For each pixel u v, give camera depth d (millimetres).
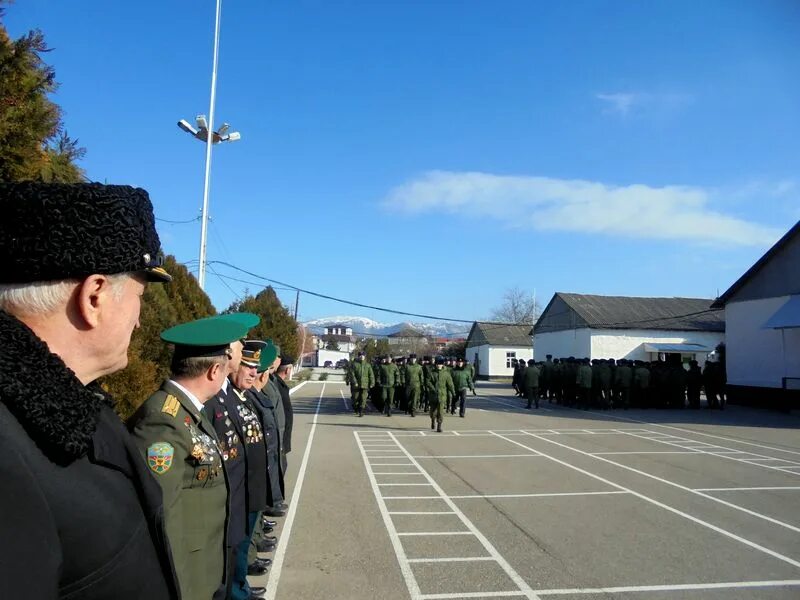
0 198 1046
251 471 4160
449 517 6562
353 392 19375
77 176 4914
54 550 892
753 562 5117
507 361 53875
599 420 17906
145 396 5875
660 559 5176
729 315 23906
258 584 4602
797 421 17688
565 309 39344
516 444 12586
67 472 959
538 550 5418
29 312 1093
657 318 36938
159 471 2389
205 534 2578
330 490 7926
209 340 2715
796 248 20969
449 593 4430
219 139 17906
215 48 17812
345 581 4668
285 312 25094
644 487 8195
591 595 4410
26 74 3967
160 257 1340
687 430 15336
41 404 906
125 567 1032
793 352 21078
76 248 1075
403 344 77438
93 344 1164
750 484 8430
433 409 15008
